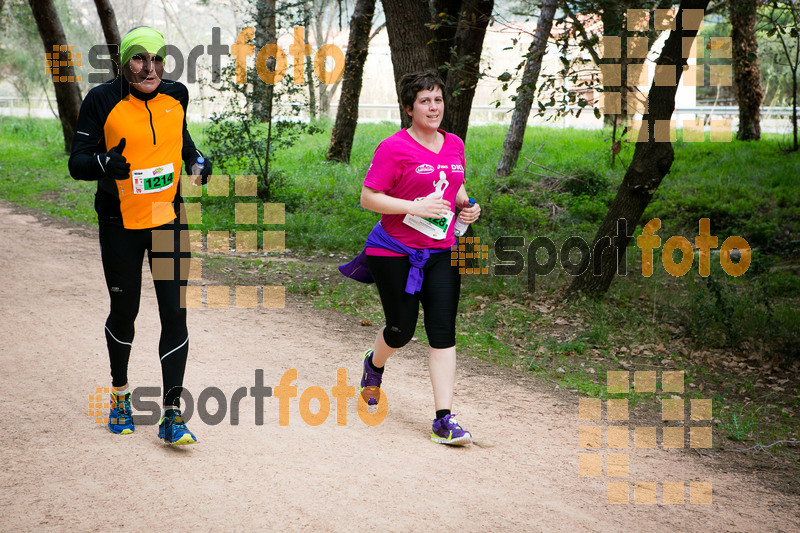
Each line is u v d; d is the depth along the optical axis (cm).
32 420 413
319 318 717
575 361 638
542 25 1116
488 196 1446
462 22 866
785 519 355
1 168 1873
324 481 355
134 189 373
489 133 2514
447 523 321
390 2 887
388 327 431
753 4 945
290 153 2106
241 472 360
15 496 323
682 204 1369
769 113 2758
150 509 318
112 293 386
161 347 387
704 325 721
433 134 403
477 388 537
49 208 1361
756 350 690
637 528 332
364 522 317
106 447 381
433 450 405
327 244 1151
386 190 403
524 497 353
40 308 671
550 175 1630
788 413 547
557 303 816
